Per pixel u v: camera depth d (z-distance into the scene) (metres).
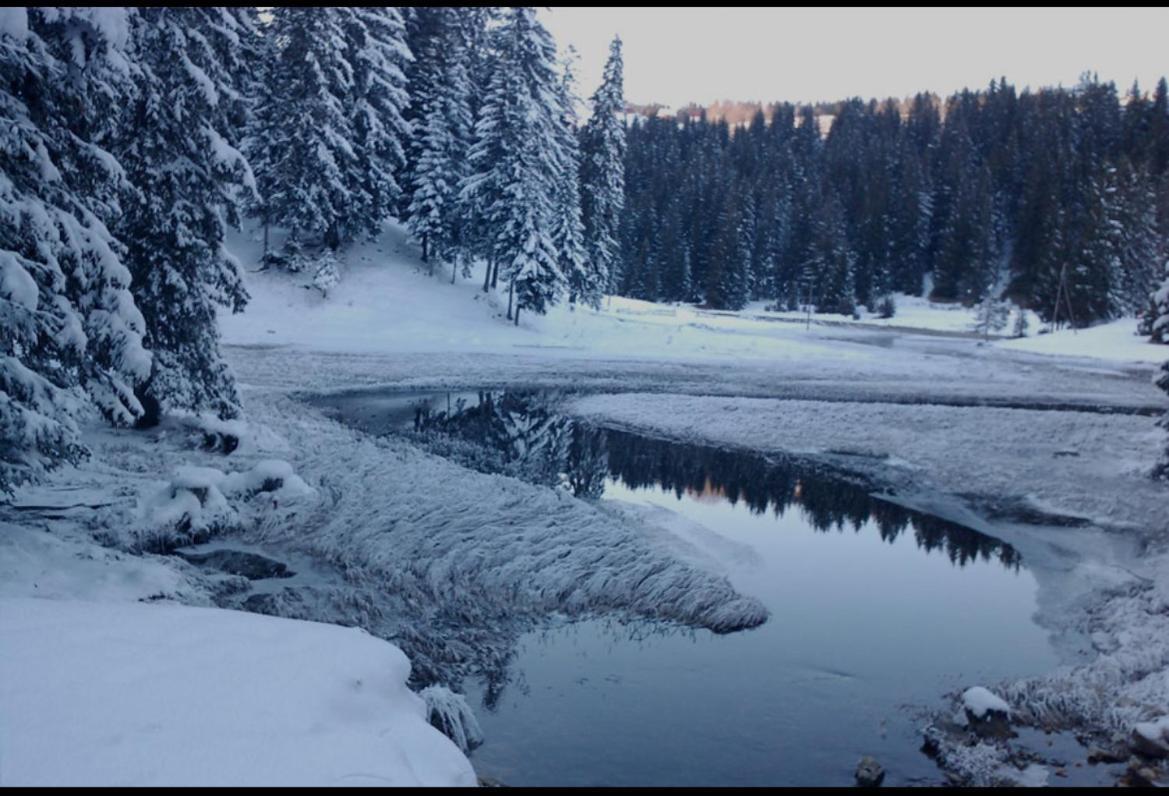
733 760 7.48
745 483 19.42
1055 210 93.50
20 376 9.09
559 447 22.27
